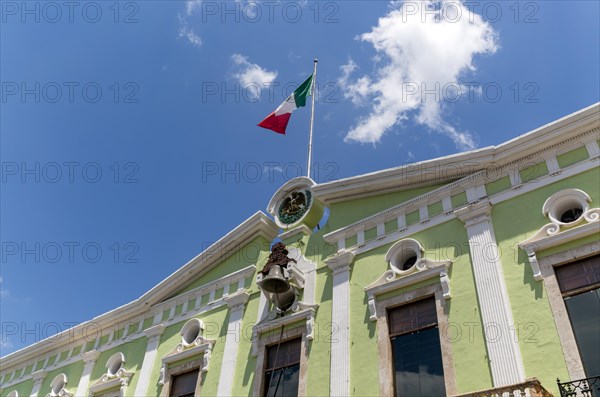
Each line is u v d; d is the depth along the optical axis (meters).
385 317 12.55
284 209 17.08
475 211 12.52
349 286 13.77
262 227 17.20
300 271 15.11
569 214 11.42
